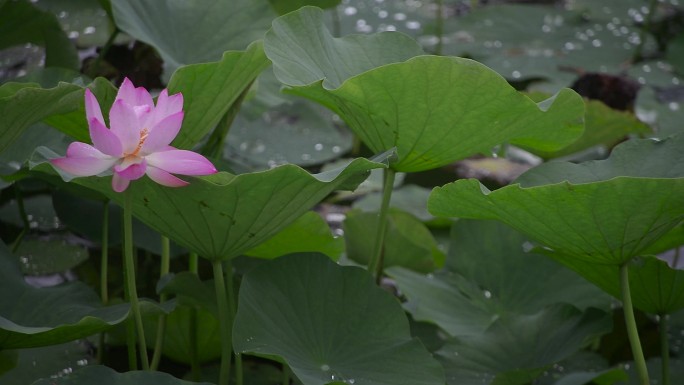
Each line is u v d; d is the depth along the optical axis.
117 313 4.15
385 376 4.14
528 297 4.69
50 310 4.21
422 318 4.60
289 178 4.03
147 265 4.90
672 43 6.94
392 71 4.12
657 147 4.28
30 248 4.90
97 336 4.62
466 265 4.77
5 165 4.39
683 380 4.55
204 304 4.30
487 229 4.80
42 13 4.92
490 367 4.44
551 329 4.48
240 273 4.54
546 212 4.12
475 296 4.71
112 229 4.61
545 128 4.27
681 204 4.06
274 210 4.09
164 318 4.45
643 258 4.29
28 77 4.47
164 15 4.70
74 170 3.91
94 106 3.94
